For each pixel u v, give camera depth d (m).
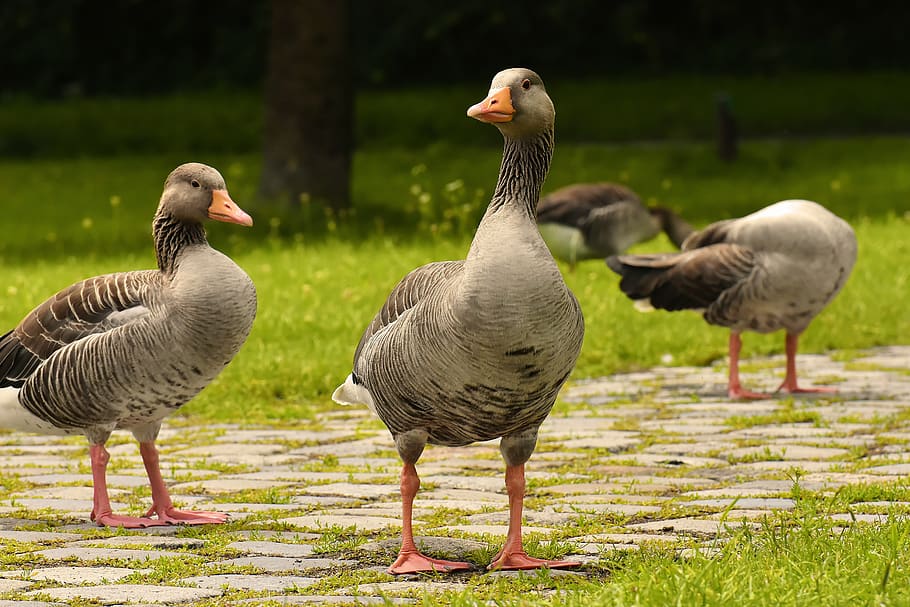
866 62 50.03
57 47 52.47
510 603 6.65
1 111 48.38
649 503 9.48
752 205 30.52
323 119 28.17
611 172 35.53
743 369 15.83
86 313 9.30
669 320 17.94
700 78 48.88
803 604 6.30
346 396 8.60
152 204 33.19
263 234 26.16
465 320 7.16
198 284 9.10
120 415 9.22
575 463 11.01
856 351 16.80
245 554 8.23
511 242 7.23
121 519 9.19
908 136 40.38
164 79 53.19
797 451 11.15
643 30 51.56
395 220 28.47
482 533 8.67
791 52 50.44
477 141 42.81
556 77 51.56
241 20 53.62
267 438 12.41
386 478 10.59
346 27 28.33
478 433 7.73
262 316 17.33
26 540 8.69
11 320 17.16
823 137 40.81
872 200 30.58
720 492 9.70
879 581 6.63
